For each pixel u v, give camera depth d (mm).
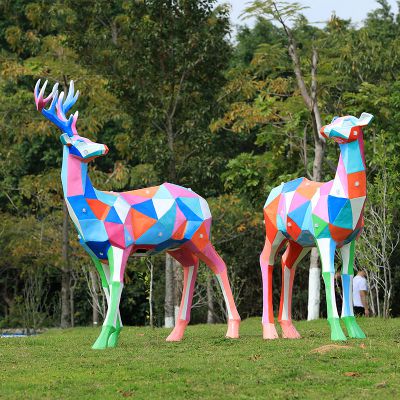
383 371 10852
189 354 12539
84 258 25609
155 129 23344
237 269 26562
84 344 14789
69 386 10328
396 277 23844
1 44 31750
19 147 28531
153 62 22750
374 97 23906
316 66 21984
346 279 14188
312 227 13828
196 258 15352
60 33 26531
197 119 22562
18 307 27641
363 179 13477
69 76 25109
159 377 10695
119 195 13898
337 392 9812
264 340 14227
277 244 14836
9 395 9898
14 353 13477
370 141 23453
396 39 26609
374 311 20562
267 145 28594
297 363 11344
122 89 22906
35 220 27031
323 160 23203
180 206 14375
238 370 10969
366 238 19406
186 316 15227
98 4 24344
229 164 24906
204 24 22797
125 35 23859
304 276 27516
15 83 27406
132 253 14156
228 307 15164
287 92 26016
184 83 22750
